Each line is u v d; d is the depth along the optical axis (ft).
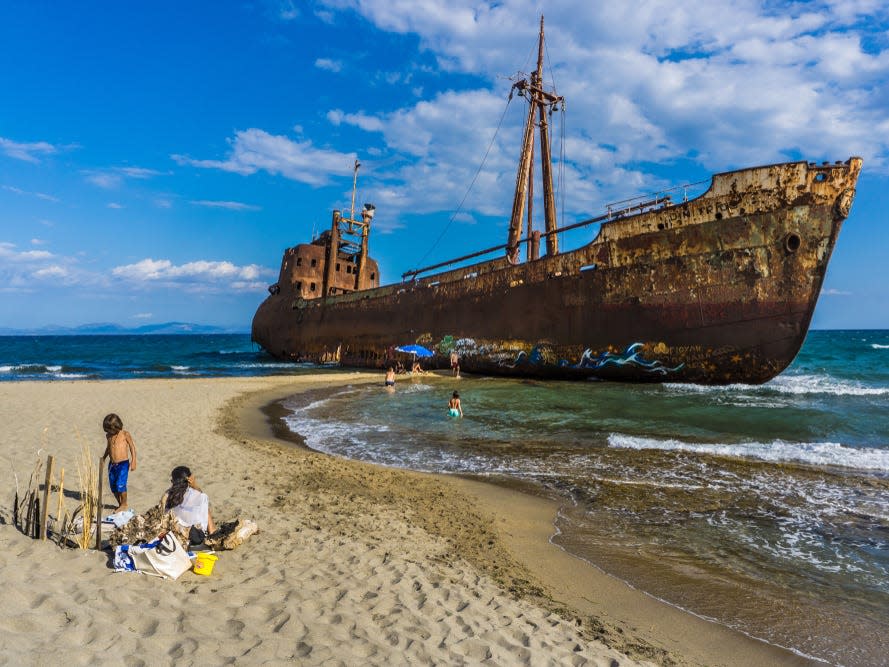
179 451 31.09
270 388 71.61
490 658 11.09
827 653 12.77
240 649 10.43
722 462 30.99
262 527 18.35
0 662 8.78
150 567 13.32
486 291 89.10
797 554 18.51
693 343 65.41
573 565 17.49
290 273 146.20
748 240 61.05
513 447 35.88
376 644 11.15
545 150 104.53
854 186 55.62
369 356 112.88
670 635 13.39
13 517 16.01
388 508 22.09
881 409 49.01
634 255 69.77
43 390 58.54
